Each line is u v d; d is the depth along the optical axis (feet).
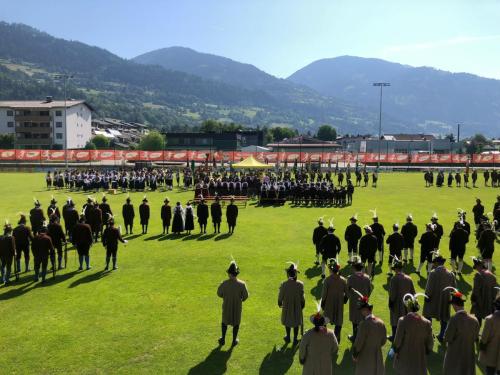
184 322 44.34
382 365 29.30
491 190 166.09
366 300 29.96
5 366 35.99
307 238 82.17
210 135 408.87
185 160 268.00
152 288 54.19
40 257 56.44
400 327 29.40
